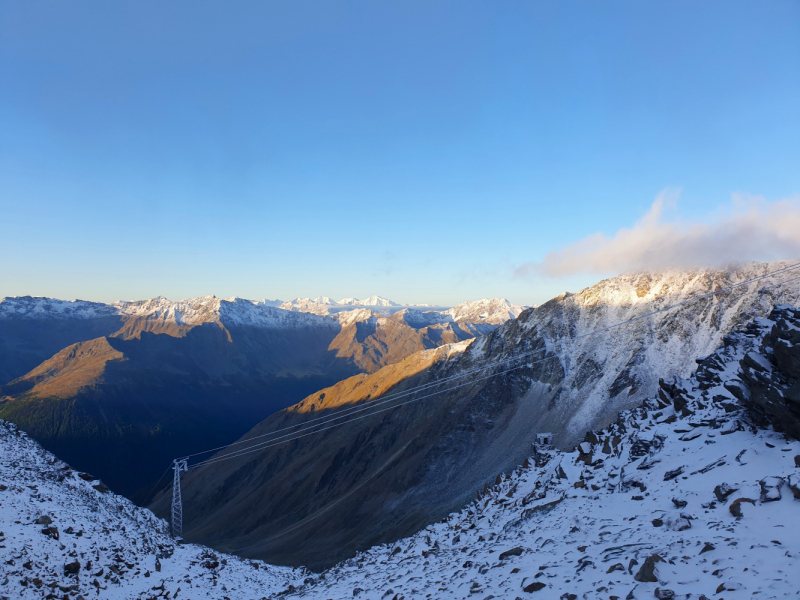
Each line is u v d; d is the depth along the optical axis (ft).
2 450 158.81
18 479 137.08
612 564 58.29
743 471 71.82
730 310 475.72
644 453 100.48
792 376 77.15
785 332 80.79
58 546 105.81
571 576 58.54
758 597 41.52
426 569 96.12
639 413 126.93
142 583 115.14
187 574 137.90
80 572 101.45
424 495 442.50
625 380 466.70
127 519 166.81
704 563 51.37
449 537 124.36
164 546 157.99
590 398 472.44
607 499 88.38
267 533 509.76
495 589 63.72
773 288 459.73
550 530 82.89
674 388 124.16
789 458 69.82
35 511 118.32
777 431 79.20
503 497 134.51
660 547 58.70
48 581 90.53
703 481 75.31
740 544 52.75
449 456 485.15
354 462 582.76
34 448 183.01
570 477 113.50
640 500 80.79
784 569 45.16
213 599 124.67
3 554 90.43
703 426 94.63
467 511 151.74
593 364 515.91
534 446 167.22
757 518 57.62
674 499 73.51
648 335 513.04
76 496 153.28
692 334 483.10
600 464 111.24
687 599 45.11
